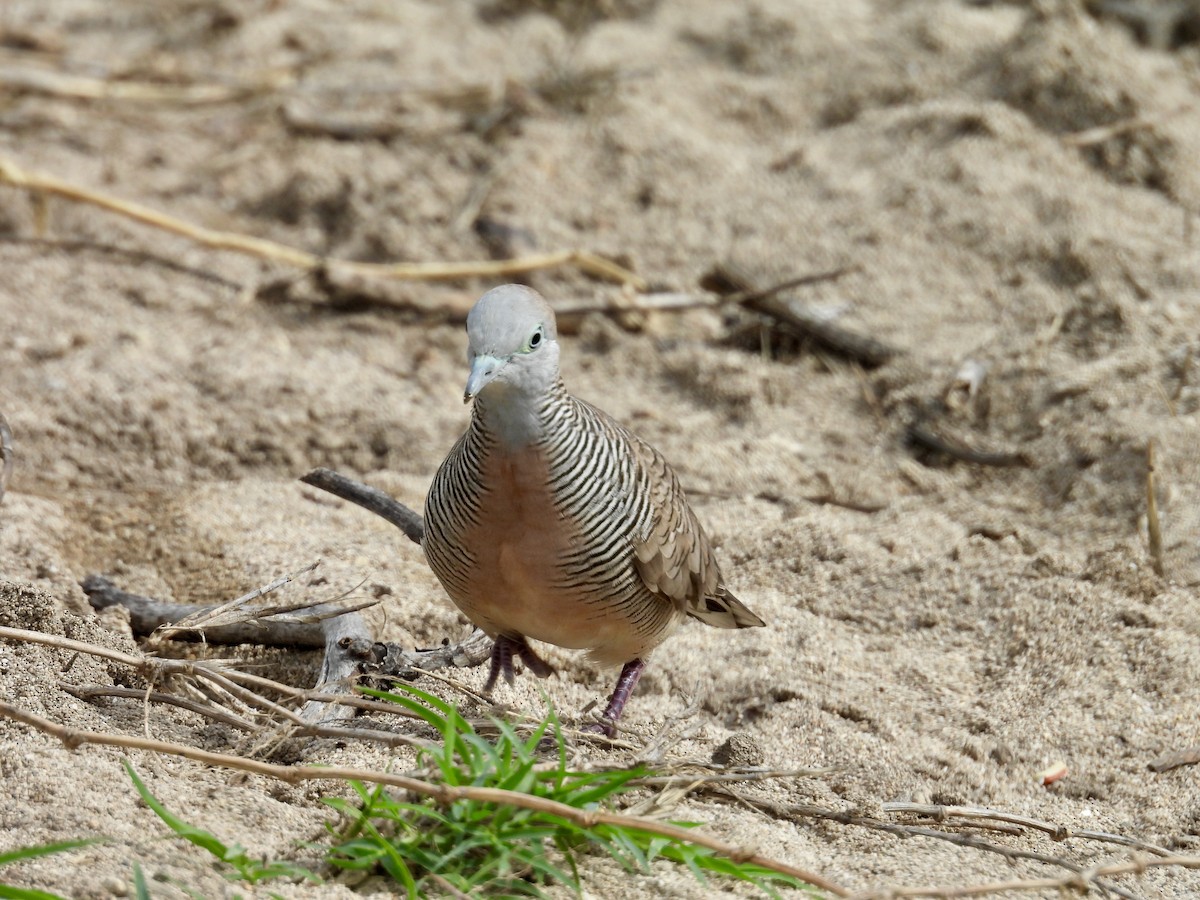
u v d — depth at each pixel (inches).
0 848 260.7
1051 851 307.4
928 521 442.0
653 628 337.1
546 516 305.1
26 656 332.2
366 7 761.0
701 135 651.5
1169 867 303.6
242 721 307.0
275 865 258.1
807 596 412.2
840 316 542.0
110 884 250.5
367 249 595.8
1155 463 441.1
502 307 297.1
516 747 272.4
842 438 492.7
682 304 554.6
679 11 736.3
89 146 645.3
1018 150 603.5
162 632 337.4
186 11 759.1
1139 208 574.2
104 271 569.0
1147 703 361.7
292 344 537.0
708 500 457.7
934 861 290.8
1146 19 659.4
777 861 255.0
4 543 398.3
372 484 456.4
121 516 434.6
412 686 331.0
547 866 260.1
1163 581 404.5
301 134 653.9
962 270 559.2
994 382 498.9
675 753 339.9
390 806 264.7
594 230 601.9
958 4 705.0
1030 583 404.8
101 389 492.7
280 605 362.9
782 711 361.7
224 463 474.6
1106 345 503.5
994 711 363.9
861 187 605.6
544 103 673.0
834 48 692.1
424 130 654.5
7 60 695.1
